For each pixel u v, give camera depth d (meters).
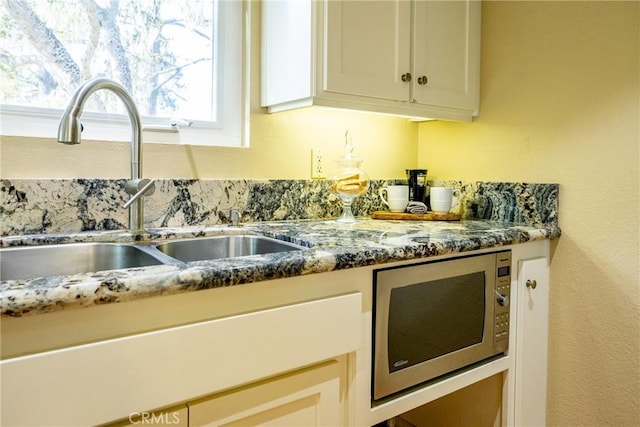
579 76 1.44
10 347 0.62
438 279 1.15
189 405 0.75
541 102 1.54
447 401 1.63
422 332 1.13
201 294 0.77
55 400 0.63
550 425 1.52
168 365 0.72
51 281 0.67
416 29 1.50
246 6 1.54
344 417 0.98
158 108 1.43
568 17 1.47
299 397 0.88
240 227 1.40
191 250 1.26
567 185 1.48
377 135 1.86
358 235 1.23
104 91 1.32
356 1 1.36
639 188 1.31
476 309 1.26
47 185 1.16
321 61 1.30
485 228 1.43
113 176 1.28
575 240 1.46
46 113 1.23
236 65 1.55
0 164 1.12
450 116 1.65
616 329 1.37
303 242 1.13
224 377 0.77
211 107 1.53
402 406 1.09
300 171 1.64
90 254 1.13
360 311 0.98
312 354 0.89
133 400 0.69
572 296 1.46
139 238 1.18
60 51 1.26
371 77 1.39
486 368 1.30
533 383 1.46
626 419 1.35
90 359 0.65
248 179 1.51
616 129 1.36
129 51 1.37
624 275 1.35
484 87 1.71
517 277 1.39
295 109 1.45
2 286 0.64
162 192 1.33
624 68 1.34
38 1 1.22
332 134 1.72
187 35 1.48
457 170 1.83
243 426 0.81
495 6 1.67
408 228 1.41
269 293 0.85
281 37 1.43
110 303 0.68
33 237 1.08
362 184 1.56
